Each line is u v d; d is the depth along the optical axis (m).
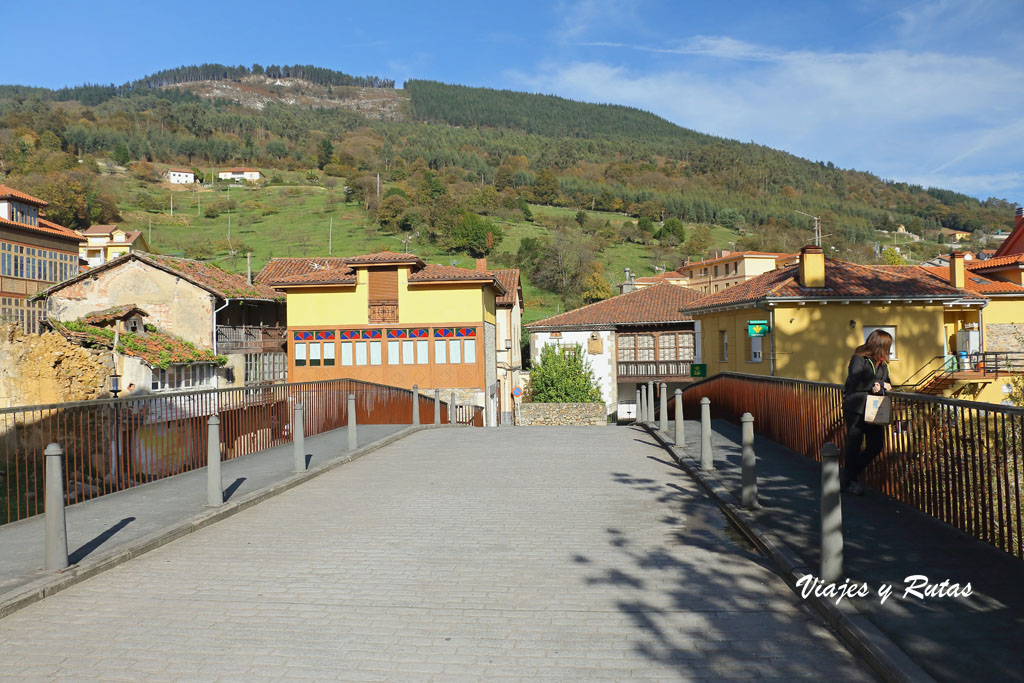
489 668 4.43
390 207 109.69
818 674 4.27
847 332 25.66
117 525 7.95
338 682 4.26
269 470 11.54
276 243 100.44
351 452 13.41
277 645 4.83
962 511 6.63
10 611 5.49
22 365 20.33
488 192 124.75
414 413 19.05
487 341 36.94
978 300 29.36
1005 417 5.96
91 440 10.19
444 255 94.88
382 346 35.31
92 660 4.63
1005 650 4.24
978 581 5.39
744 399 15.70
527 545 7.20
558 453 13.40
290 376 35.56
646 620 5.18
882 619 4.78
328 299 35.62
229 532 7.96
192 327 32.44
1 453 10.48
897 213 168.62
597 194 149.75
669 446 13.16
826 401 10.55
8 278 41.12
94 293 32.91
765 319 26.17
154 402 11.38
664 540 7.27
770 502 8.27
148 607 5.61
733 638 4.83
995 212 164.75
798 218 147.25
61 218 97.62
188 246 96.81
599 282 79.50
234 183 155.00
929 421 7.28
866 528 6.91
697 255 109.44
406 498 9.58
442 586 6.01
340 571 6.46
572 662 4.50
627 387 42.88
